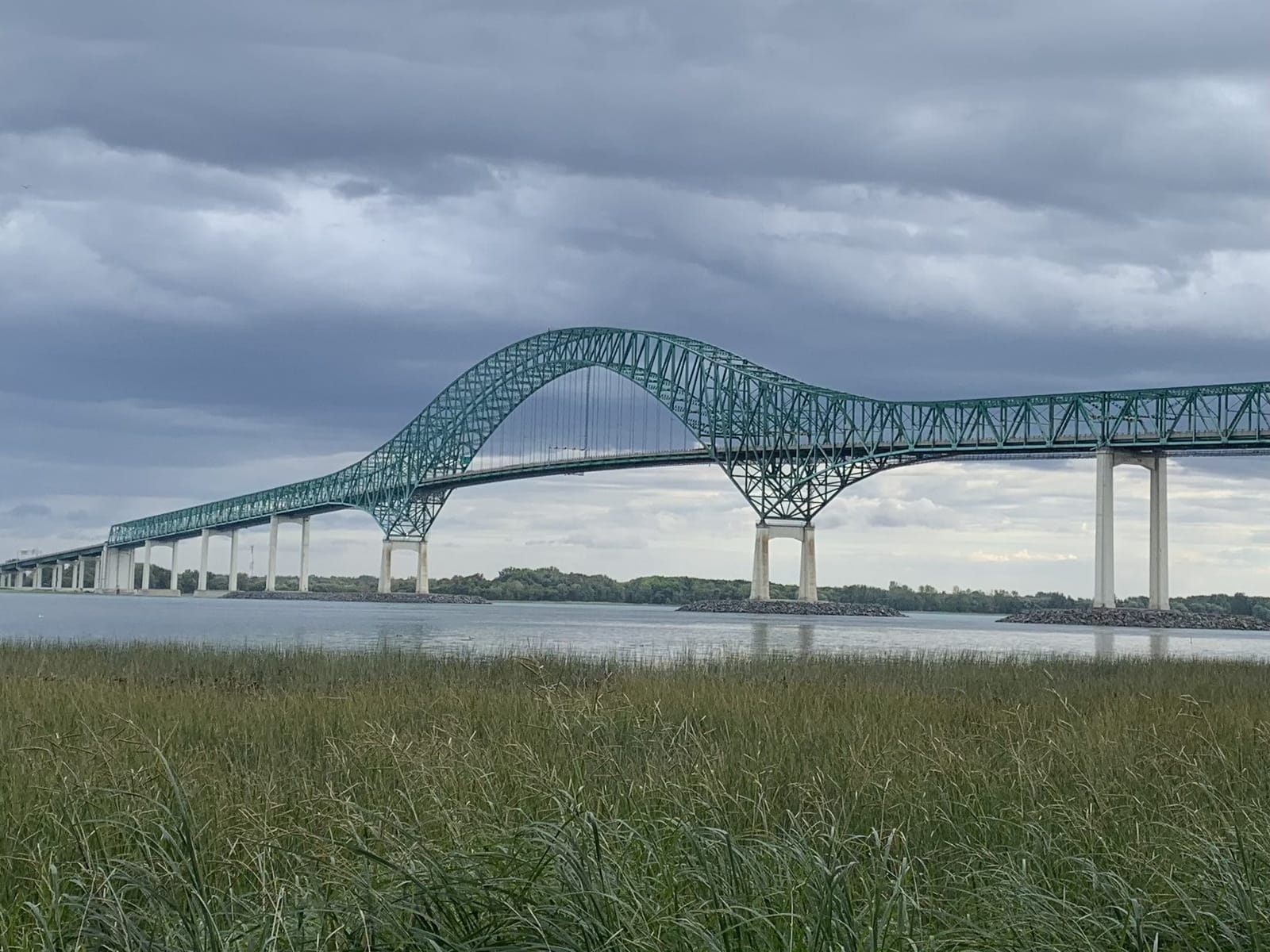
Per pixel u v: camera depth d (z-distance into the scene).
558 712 16.30
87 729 13.41
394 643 61.06
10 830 9.62
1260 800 12.28
